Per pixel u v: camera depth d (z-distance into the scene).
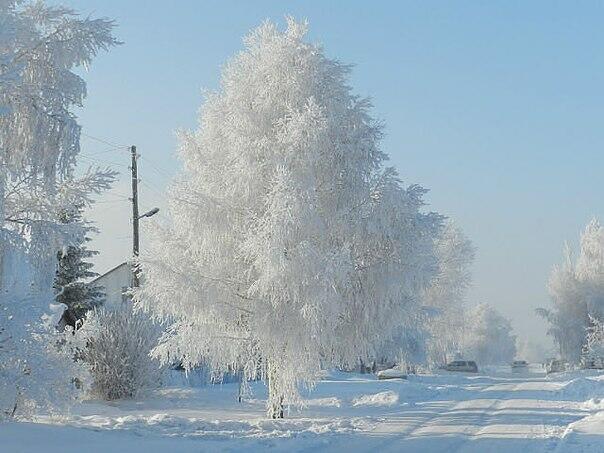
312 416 21.33
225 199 20.56
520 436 16.09
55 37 15.12
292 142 19.81
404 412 22.56
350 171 20.19
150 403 24.59
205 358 21.48
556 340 64.56
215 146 21.34
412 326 22.33
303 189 19.09
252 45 21.78
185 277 20.03
